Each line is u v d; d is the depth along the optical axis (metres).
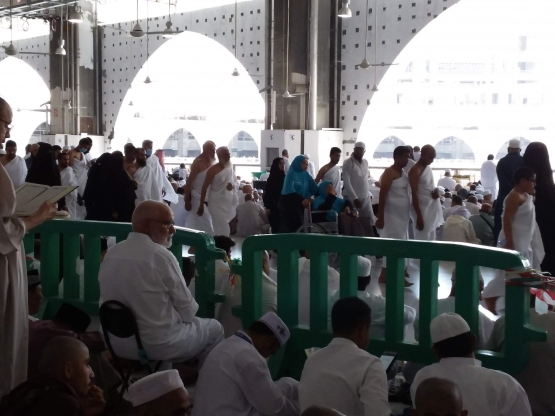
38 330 3.18
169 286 3.23
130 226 4.16
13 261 2.75
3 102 2.67
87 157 13.14
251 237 3.76
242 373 2.74
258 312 3.80
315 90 17.36
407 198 7.06
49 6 20.64
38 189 3.00
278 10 17.36
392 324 3.46
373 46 17.56
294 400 3.04
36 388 2.16
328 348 2.76
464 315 3.28
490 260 3.18
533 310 3.41
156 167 8.97
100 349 3.30
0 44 27.45
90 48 23.70
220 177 8.48
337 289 4.28
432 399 2.02
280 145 17.36
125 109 23.72
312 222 8.42
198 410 2.77
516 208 5.11
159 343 3.18
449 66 22.61
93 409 2.55
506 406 2.55
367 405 2.58
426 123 22.98
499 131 22.56
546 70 22.00
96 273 4.33
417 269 7.62
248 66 20.27
